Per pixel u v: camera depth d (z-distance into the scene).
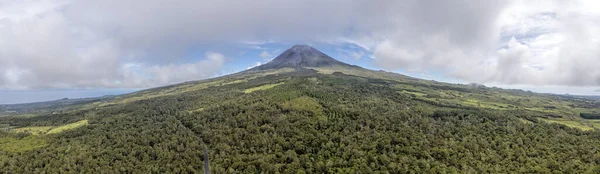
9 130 120.88
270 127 96.00
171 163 87.88
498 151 81.38
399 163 74.94
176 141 98.69
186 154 90.38
